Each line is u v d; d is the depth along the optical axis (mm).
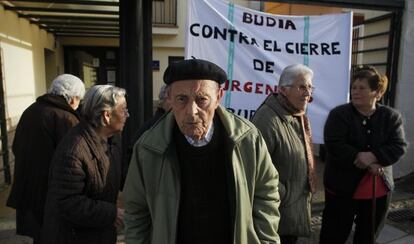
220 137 1458
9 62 7219
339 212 2641
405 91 4895
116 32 9516
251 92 3719
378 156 2426
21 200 2557
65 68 13328
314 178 2314
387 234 3619
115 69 13789
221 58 3615
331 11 6965
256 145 1518
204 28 3549
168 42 13242
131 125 3434
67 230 1882
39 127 2494
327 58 3893
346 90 3930
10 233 3486
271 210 1574
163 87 2773
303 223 2221
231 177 1438
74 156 1813
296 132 2244
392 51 4668
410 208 4227
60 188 1800
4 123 4793
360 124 2512
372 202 2537
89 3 4188
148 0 3670
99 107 1939
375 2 4227
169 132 1430
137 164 1516
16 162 2580
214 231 1480
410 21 4734
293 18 3787
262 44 3715
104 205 1898
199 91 1308
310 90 2225
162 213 1445
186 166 1456
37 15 7109
